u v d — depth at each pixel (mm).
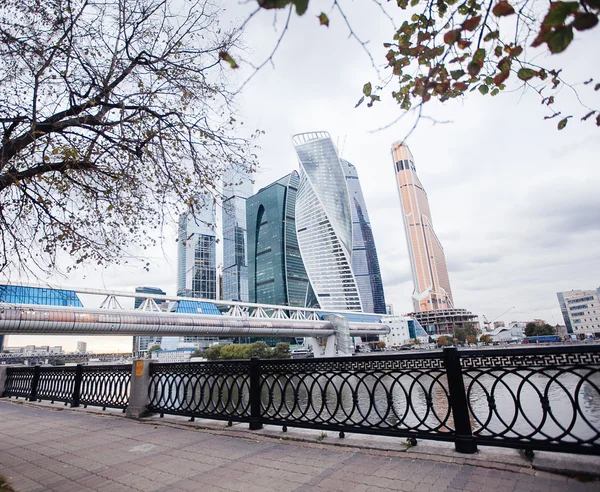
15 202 6191
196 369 8227
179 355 117188
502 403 13859
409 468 4348
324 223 194250
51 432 7730
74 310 40094
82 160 5859
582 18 1615
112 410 9859
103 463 5359
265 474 4508
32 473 5020
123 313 44969
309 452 5305
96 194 6531
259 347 95750
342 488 3898
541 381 16719
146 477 4656
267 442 6012
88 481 4617
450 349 4992
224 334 60281
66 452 6062
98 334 43406
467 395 4832
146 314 47406
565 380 16438
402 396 15945
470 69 2691
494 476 3924
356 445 5367
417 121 2289
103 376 10461
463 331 136375
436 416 5016
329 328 82312
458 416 4789
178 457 5469
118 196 6664
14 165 5762
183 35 5992
